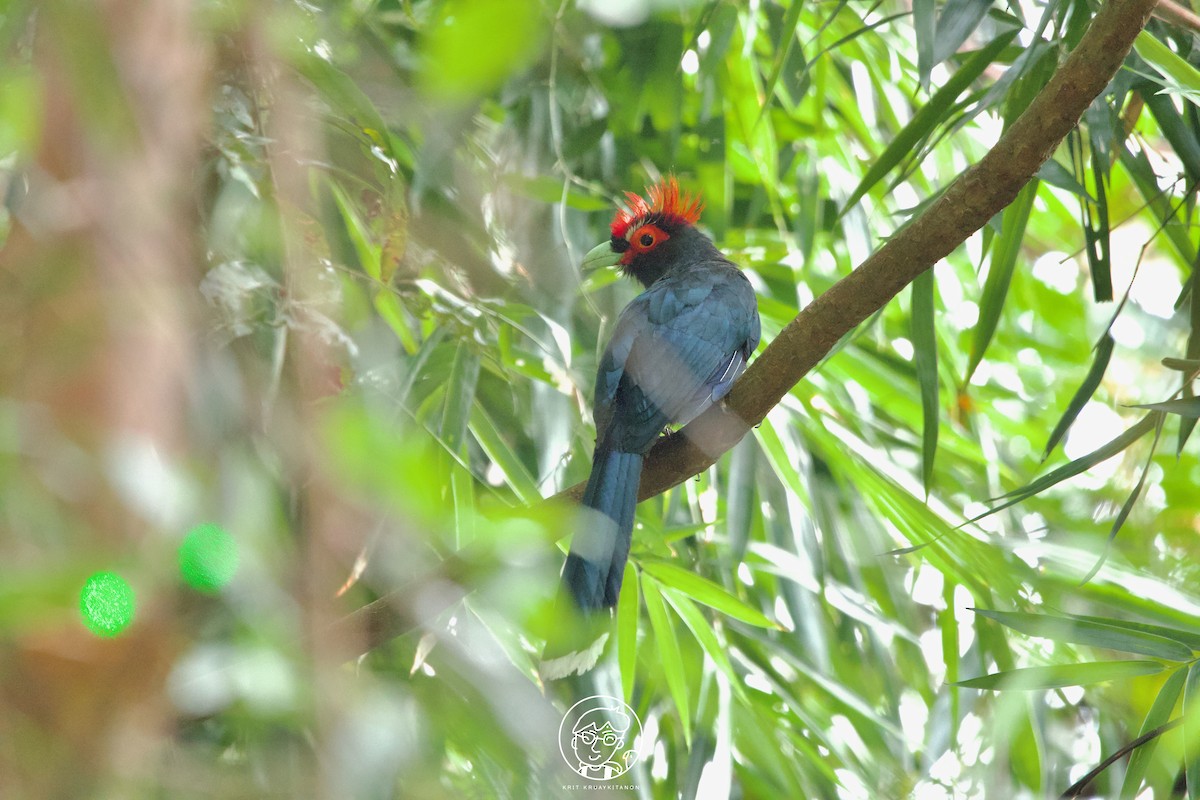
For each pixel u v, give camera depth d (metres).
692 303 8.86
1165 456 13.97
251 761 5.20
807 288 11.32
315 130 7.27
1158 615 10.18
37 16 4.42
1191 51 8.68
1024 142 6.43
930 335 8.27
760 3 11.41
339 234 9.06
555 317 9.60
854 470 11.23
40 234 4.36
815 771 11.52
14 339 4.29
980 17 7.79
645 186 12.11
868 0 12.30
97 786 3.82
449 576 6.41
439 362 8.82
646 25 10.07
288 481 5.27
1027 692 11.26
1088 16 8.09
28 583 3.52
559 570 8.30
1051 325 16.12
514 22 2.19
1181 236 8.98
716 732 9.90
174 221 4.57
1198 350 8.29
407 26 9.81
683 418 8.12
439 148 8.25
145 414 4.37
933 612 13.59
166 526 4.03
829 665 11.55
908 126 8.33
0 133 4.38
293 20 7.06
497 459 9.40
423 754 6.95
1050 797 12.17
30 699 3.82
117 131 4.20
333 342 6.58
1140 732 7.19
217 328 6.00
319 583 4.29
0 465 3.94
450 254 8.73
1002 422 14.34
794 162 12.43
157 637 3.94
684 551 11.22
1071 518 13.63
